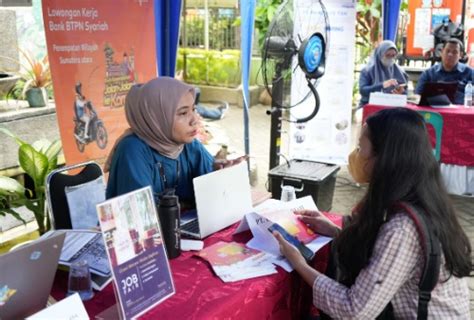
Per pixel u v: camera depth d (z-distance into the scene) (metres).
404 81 6.24
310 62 3.63
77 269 1.71
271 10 7.23
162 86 2.34
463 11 8.25
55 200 2.52
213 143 5.77
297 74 4.74
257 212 2.38
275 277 1.87
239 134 7.84
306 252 2.04
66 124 3.32
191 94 2.41
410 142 1.67
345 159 5.61
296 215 2.32
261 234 2.15
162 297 1.65
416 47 8.58
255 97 9.95
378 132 1.71
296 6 4.01
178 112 2.35
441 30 7.45
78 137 3.40
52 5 3.15
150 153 2.38
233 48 9.94
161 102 2.32
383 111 1.77
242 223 2.24
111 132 3.61
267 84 3.98
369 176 1.76
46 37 3.16
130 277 1.56
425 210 1.65
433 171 1.69
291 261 1.94
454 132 5.05
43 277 1.47
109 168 2.49
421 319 1.66
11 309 1.41
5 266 1.36
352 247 1.74
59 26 3.20
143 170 2.31
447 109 5.19
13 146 3.94
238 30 9.80
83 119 3.41
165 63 3.99
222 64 9.77
